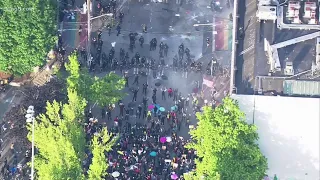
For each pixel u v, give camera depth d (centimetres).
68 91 16450
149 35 19250
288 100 16625
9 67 17875
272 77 16825
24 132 17275
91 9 19200
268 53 16900
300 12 17138
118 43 19150
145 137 18075
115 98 17262
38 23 17538
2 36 17412
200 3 19538
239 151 16425
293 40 16962
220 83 18812
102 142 16512
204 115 16638
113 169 17625
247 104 16725
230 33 19275
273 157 16850
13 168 17862
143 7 19488
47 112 16550
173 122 18350
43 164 16075
